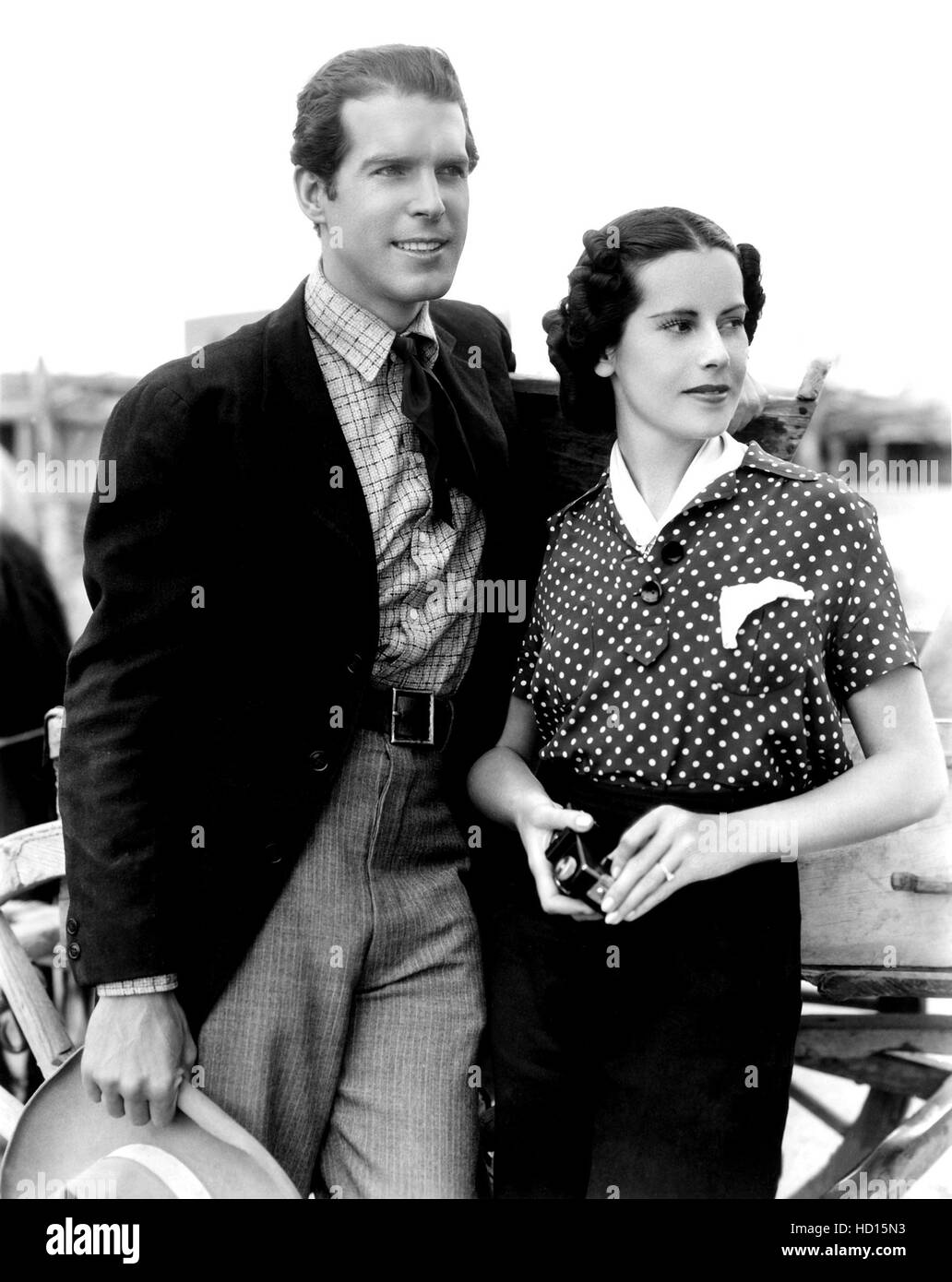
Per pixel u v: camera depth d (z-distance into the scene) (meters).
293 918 1.64
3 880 2.07
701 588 1.51
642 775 1.55
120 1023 1.58
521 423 1.96
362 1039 1.70
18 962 2.06
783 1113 1.57
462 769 1.82
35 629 2.84
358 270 1.62
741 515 1.52
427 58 1.61
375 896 1.68
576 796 1.61
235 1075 1.61
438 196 1.58
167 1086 1.57
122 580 1.60
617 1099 1.57
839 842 1.47
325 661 1.65
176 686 1.63
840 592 1.48
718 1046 1.52
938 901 1.99
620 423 1.64
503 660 1.81
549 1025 1.63
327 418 1.62
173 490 1.59
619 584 1.58
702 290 1.50
